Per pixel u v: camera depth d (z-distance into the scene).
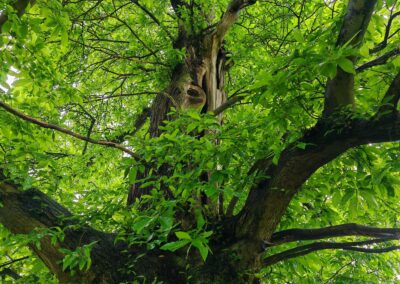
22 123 3.90
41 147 4.27
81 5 6.34
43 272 3.64
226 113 5.88
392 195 3.13
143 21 6.32
